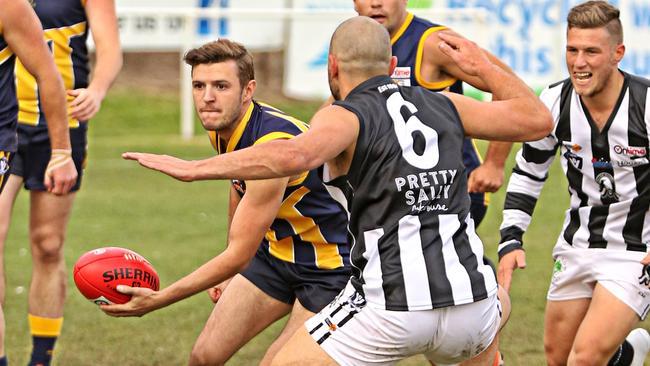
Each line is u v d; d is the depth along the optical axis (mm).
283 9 49938
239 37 50375
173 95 54250
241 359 19000
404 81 16500
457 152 12250
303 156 11102
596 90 14562
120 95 53031
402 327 11766
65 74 18406
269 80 55781
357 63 12289
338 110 11812
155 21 48562
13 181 17531
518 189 15844
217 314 15086
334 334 12047
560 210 32938
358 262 12062
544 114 12531
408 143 11922
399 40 16484
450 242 12008
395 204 11844
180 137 46719
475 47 12938
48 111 15219
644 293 14727
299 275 14766
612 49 14453
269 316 15188
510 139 12547
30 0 18000
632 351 16156
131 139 46344
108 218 31375
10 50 14484
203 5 50125
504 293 14086
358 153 11805
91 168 40281
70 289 24000
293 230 14547
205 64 13625
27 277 24766
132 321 21312
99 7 18562
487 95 45531
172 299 13117
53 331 17812
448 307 11852
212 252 26875
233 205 15617
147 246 27531
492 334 12516
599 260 15148
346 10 49125
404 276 11742
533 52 47375
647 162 14727
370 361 12008
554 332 15906
